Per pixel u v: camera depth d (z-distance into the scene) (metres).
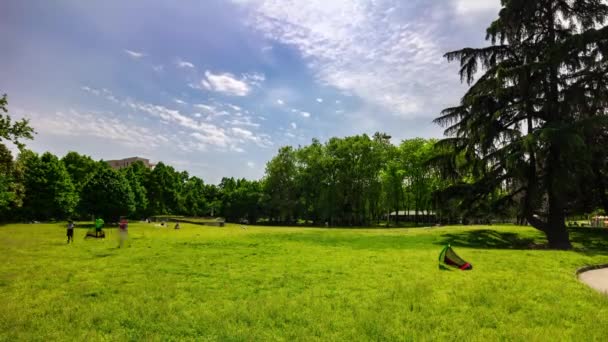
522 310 7.87
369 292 9.52
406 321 7.09
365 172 73.44
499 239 26.72
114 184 60.12
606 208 28.11
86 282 11.12
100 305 8.28
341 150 74.75
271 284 10.60
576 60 23.17
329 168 77.12
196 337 6.22
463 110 27.70
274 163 86.69
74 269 13.84
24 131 25.50
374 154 73.31
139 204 73.31
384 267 13.74
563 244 23.11
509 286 10.14
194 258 16.81
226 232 39.72
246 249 21.12
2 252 20.47
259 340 6.01
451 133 28.44
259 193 94.38
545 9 25.53
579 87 22.55
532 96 23.66
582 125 20.56
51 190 64.81
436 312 7.66
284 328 6.63
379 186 71.75
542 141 20.86
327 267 13.80
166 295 9.22
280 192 86.69
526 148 20.95
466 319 7.17
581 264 14.98
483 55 26.95
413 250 21.00
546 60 23.16
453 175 28.56
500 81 23.48
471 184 26.72
